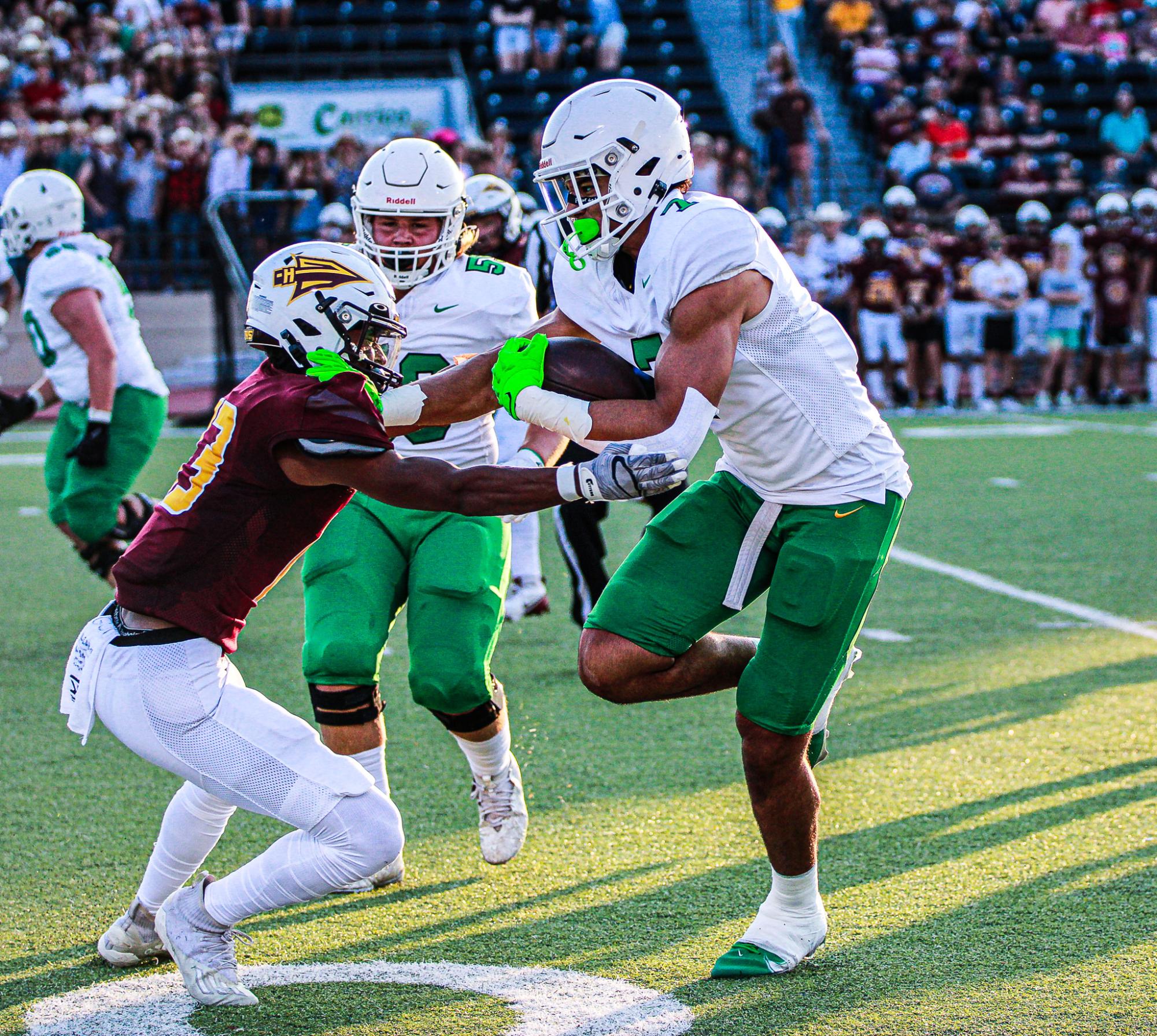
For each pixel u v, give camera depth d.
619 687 10.70
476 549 12.54
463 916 11.61
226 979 9.95
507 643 21.02
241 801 9.58
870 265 49.75
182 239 46.53
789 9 73.12
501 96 63.97
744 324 10.14
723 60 71.25
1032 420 47.59
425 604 12.30
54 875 12.50
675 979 10.34
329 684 12.02
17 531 29.84
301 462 9.23
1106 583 24.12
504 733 12.55
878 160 61.91
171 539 9.43
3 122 50.09
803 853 10.53
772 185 57.47
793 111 57.56
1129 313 51.03
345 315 9.43
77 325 19.23
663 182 10.23
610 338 10.73
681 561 10.80
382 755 12.27
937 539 28.11
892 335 50.00
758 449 10.50
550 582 25.52
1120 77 67.94
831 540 10.41
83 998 10.20
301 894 9.70
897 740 15.97
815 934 10.59
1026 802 13.86
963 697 17.61
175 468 36.09
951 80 64.81
